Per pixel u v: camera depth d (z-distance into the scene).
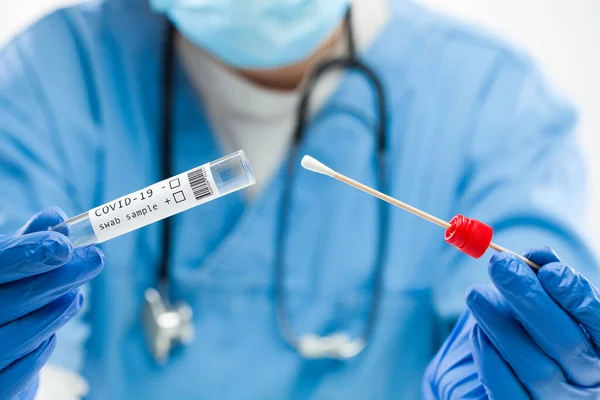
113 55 1.20
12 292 0.65
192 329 1.14
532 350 0.68
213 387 1.14
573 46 1.27
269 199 1.17
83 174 1.17
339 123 1.19
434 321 1.18
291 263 1.16
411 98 1.21
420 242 1.18
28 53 1.18
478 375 0.76
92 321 1.16
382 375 1.16
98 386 1.15
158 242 1.16
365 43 1.22
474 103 1.21
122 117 1.19
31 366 0.70
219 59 1.19
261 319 1.15
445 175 1.19
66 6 1.22
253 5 1.04
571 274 0.66
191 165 1.19
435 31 1.25
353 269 1.17
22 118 1.14
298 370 1.15
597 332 0.66
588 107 1.26
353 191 1.18
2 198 1.08
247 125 1.19
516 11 1.28
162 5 1.12
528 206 1.12
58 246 0.62
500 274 0.65
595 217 1.25
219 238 1.16
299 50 1.11
